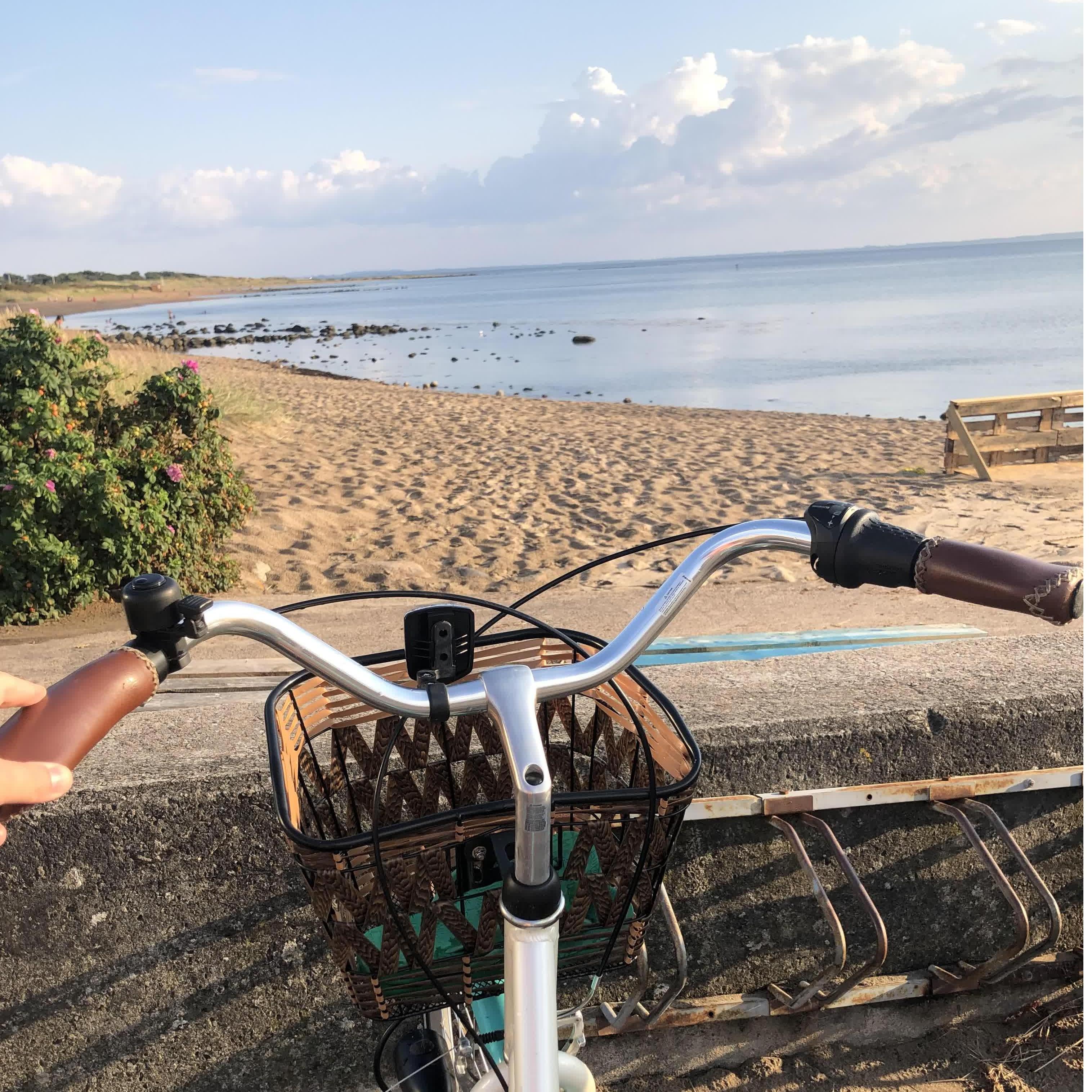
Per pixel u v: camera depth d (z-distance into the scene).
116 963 1.83
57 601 6.07
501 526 9.18
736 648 3.56
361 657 1.57
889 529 1.13
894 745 2.13
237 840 1.83
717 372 28.30
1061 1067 2.18
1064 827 2.31
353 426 14.61
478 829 1.16
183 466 6.80
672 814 1.22
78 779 1.81
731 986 2.19
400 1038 1.54
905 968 2.28
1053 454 12.06
